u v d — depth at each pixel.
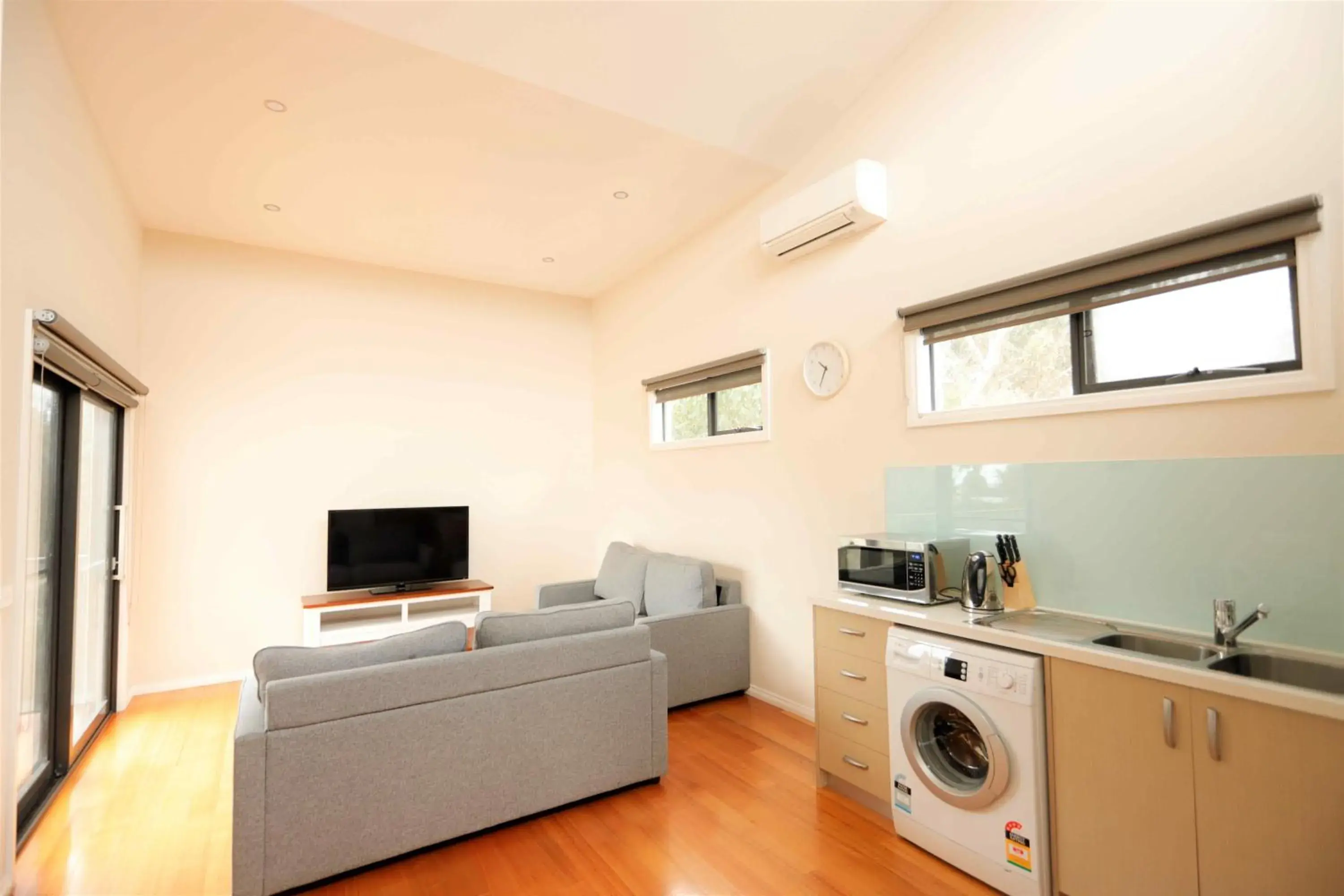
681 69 2.91
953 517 2.79
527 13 2.52
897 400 3.08
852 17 2.84
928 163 2.95
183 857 2.25
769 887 2.06
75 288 2.64
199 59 2.60
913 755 2.26
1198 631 2.02
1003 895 2.00
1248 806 1.52
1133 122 2.24
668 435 5.09
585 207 4.06
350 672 2.11
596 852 2.25
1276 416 1.91
